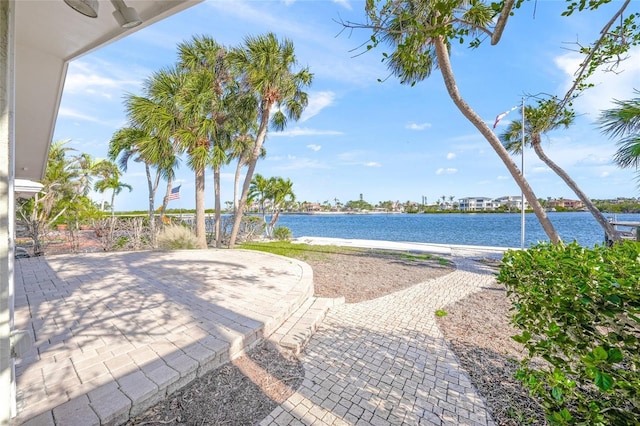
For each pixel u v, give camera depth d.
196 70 9.12
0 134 1.02
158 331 2.56
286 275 4.82
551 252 1.78
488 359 2.45
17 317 2.86
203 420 1.67
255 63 8.43
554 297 1.40
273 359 2.41
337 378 2.15
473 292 4.53
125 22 1.50
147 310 3.08
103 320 2.80
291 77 9.41
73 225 8.98
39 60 2.57
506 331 3.04
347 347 2.68
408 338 2.88
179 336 2.46
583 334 1.32
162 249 7.96
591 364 1.09
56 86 3.07
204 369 2.11
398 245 10.60
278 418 1.71
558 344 1.40
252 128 11.36
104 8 1.79
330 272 5.95
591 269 1.29
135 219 8.92
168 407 1.75
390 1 1.93
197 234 8.86
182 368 1.97
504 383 2.10
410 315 3.54
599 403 1.23
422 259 7.47
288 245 10.15
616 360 1.03
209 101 8.61
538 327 1.64
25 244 9.37
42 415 1.50
